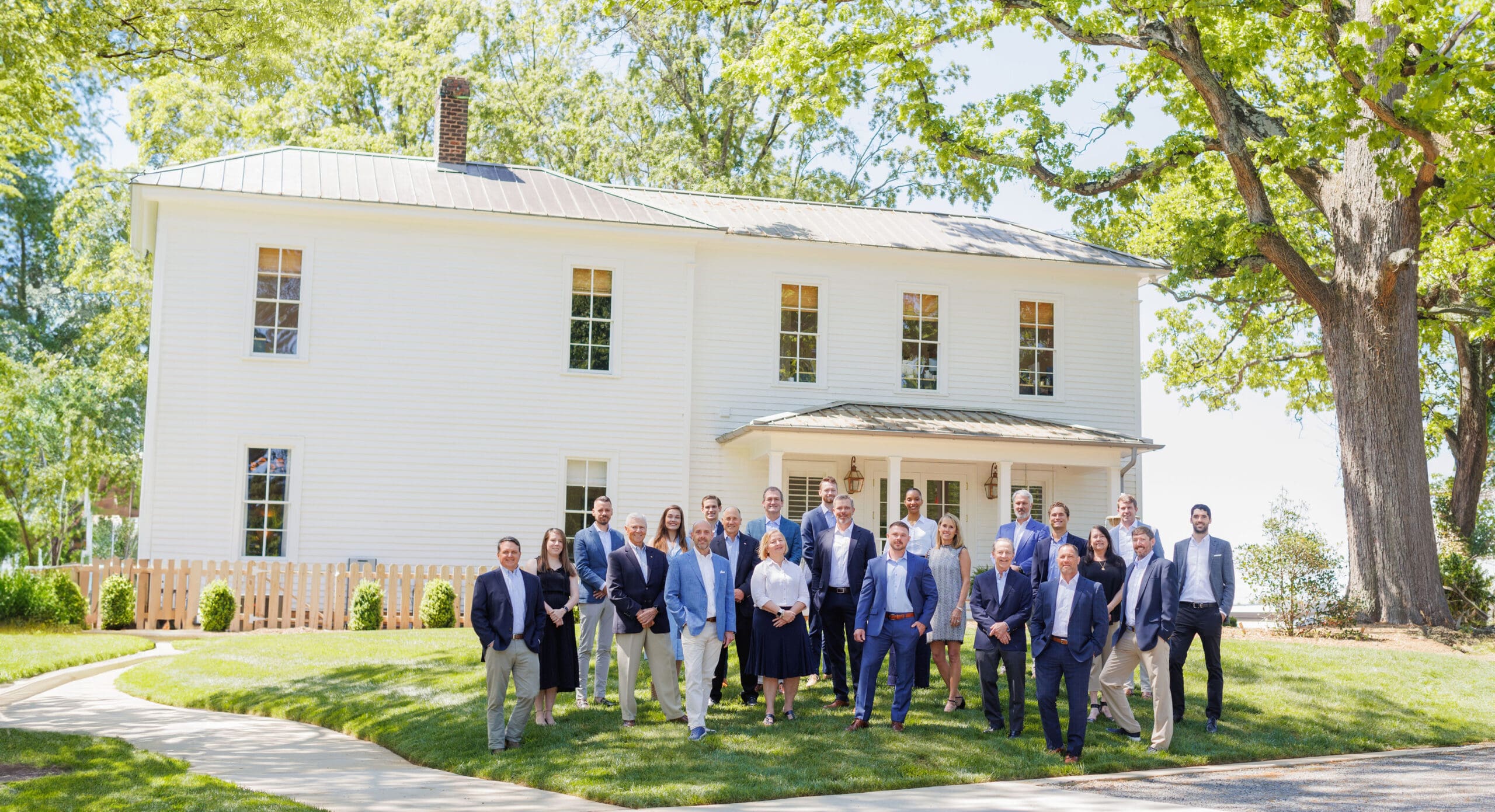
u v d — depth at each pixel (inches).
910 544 506.6
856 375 952.9
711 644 429.7
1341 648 655.8
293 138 1419.8
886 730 435.5
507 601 413.1
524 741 418.6
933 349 973.8
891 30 837.2
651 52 1519.4
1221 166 1045.2
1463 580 1008.2
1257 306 1280.8
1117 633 440.8
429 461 845.8
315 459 826.2
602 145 1448.1
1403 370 801.6
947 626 473.7
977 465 975.0
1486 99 745.6
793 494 936.9
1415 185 788.6
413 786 366.9
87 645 661.3
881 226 1015.6
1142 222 1309.1
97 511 1909.4
